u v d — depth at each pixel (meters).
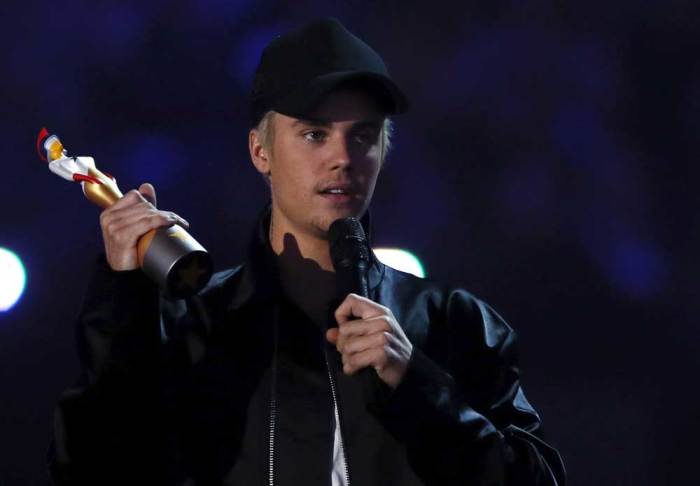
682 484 23.12
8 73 23.14
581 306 24.97
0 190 22.69
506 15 24.69
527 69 24.81
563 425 24.00
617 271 25.00
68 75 23.39
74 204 22.61
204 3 23.80
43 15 23.14
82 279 22.36
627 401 24.22
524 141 25.03
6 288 21.62
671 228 24.80
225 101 24.08
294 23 24.22
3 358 21.28
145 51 23.70
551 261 25.14
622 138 24.86
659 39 24.52
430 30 24.84
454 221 25.12
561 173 25.02
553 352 24.89
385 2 24.69
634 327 24.78
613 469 23.34
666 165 24.80
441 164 25.08
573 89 24.81
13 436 20.72
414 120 25.03
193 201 24.03
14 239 22.52
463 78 24.92
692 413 23.80
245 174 24.12
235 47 24.00
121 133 23.77
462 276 25.11
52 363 21.45
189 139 24.03
